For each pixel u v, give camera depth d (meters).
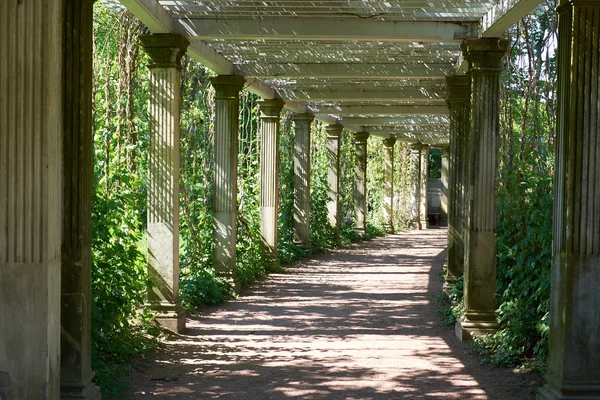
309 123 16.23
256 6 7.53
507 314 6.81
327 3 7.37
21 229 3.68
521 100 8.62
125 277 6.50
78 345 4.75
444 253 18.58
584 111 4.58
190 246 10.84
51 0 3.65
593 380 4.64
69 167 4.79
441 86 12.89
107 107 8.29
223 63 10.23
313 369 6.47
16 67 3.63
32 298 3.70
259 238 13.72
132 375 6.17
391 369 6.47
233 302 10.34
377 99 13.21
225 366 6.57
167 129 7.96
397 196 28.53
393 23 7.74
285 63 10.69
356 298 10.81
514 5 6.10
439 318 9.12
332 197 19.92
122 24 8.70
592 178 4.60
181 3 7.50
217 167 10.94
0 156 3.65
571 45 4.59
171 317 7.95
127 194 6.92
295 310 9.71
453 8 7.22
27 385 3.72
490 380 6.05
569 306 4.64
